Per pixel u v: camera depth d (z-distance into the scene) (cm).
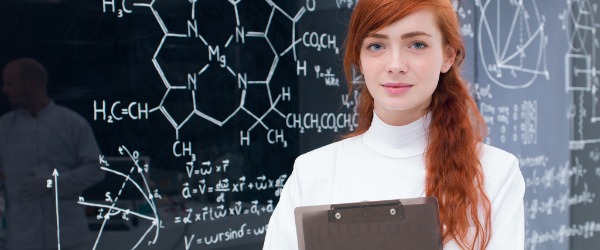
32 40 142
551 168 281
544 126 277
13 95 140
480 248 110
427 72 108
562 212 288
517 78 264
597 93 307
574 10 292
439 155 116
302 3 193
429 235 100
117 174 155
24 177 141
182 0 166
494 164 115
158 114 162
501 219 111
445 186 114
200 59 170
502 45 257
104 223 153
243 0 179
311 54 196
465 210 112
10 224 140
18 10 140
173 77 165
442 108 120
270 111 186
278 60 188
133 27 157
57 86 146
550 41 279
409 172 119
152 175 162
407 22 106
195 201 170
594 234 308
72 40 148
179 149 167
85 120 150
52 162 145
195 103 170
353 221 101
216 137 174
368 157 123
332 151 127
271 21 185
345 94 204
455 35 114
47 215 145
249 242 183
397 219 100
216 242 175
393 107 110
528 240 271
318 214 102
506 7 259
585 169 300
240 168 180
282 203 125
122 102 156
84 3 149
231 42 176
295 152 192
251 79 181
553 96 282
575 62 293
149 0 160
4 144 139
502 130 259
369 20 108
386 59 108
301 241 102
